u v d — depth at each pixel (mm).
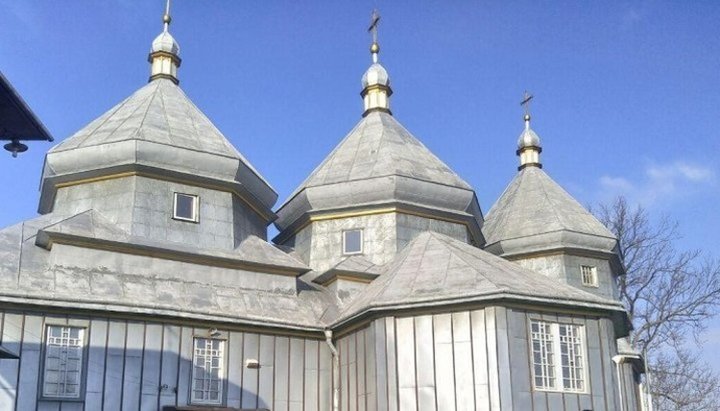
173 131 26609
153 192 25156
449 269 22406
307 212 29406
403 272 23000
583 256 33719
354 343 22984
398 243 28266
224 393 22484
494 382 20234
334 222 29266
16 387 19938
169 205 25250
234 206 26594
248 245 25844
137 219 24484
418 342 21219
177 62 30578
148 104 27781
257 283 24906
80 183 25656
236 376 22812
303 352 24016
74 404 20438
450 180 30062
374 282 25125
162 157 25375
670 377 41938
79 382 20719
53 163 25656
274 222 31250
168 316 22062
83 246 22516
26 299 20391
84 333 21109
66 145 26266
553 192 36031
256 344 23406
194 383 22250
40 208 27562
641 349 42000
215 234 25672
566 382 21047
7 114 11398
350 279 26297
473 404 20281
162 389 21625
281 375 23453
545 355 21078
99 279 22156
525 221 34469
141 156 25125
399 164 29719
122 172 25156
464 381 20531
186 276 23766
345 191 29047
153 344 21859
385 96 33969
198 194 25891
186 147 25797
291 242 30984
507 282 21406
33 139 11961
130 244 22969
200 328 22688
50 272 21688
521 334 20844
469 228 30266
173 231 24969
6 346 20062
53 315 20844
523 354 20656
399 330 21453
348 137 32750
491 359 20438
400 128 32938
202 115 28828
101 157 25172
